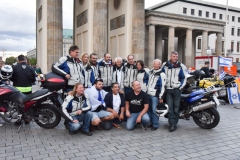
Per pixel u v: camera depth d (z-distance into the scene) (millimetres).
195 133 8523
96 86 9188
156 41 58312
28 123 9656
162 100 8922
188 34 55656
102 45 28766
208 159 6121
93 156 6262
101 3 28656
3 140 7555
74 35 35344
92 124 8469
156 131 8797
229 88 14375
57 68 8844
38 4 32406
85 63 9977
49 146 7023
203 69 17000
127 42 30984
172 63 9047
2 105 8688
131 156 6277
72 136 8070
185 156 6301
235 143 7410
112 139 7766
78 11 33344
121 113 9047
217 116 8703
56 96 8727
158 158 6152
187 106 9305
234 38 92062
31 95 8609
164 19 51000
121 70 10539
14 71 9695
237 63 43281
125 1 31188
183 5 80188
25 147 6922
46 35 27328
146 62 50531
